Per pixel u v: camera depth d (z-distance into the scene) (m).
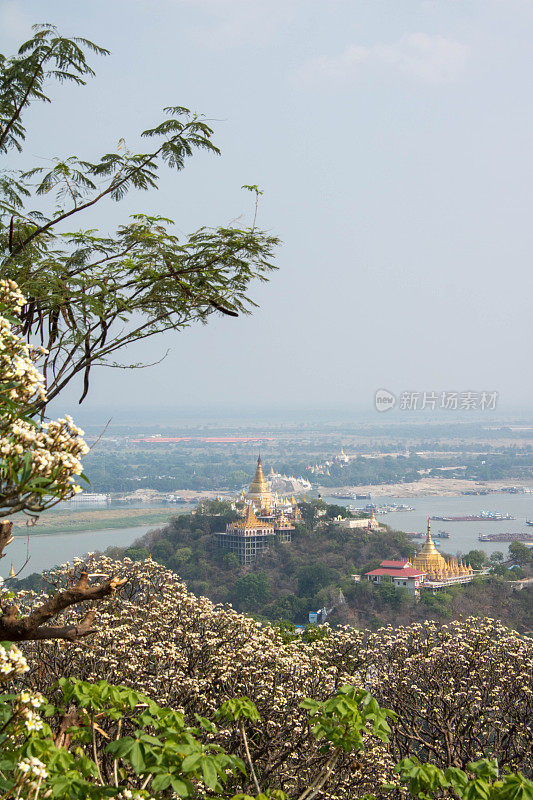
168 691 9.67
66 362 10.14
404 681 12.07
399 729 12.00
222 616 11.59
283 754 9.84
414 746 12.73
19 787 4.59
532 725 11.77
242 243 10.37
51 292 9.40
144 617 10.81
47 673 9.60
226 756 5.29
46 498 4.82
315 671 11.26
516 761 11.44
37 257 10.37
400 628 13.16
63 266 10.20
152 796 5.66
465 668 12.30
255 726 9.92
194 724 9.63
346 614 82.00
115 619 10.25
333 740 6.16
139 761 4.99
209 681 10.20
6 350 5.23
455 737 11.80
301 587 97.19
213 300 10.71
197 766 4.96
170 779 4.95
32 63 9.43
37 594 10.70
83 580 4.97
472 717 11.77
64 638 4.94
